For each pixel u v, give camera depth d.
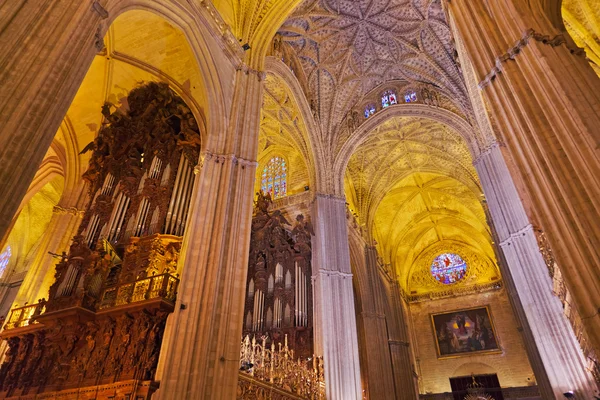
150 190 13.05
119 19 12.73
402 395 25.73
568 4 13.12
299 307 18.22
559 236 6.14
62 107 6.96
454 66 21.53
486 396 29.58
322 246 19.72
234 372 9.57
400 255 37.53
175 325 9.43
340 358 16.70
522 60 7.62
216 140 12.70
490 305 33.16
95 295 10.95
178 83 14.15
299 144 23.34
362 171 28.83
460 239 36.94
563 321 12.66
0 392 10.58
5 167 5.86
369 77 24.28
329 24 21.50
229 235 11.19
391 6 20.95
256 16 16.52
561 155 6.41
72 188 15.77
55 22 7.22
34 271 13.72
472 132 20.95
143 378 9.16
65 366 10.35
